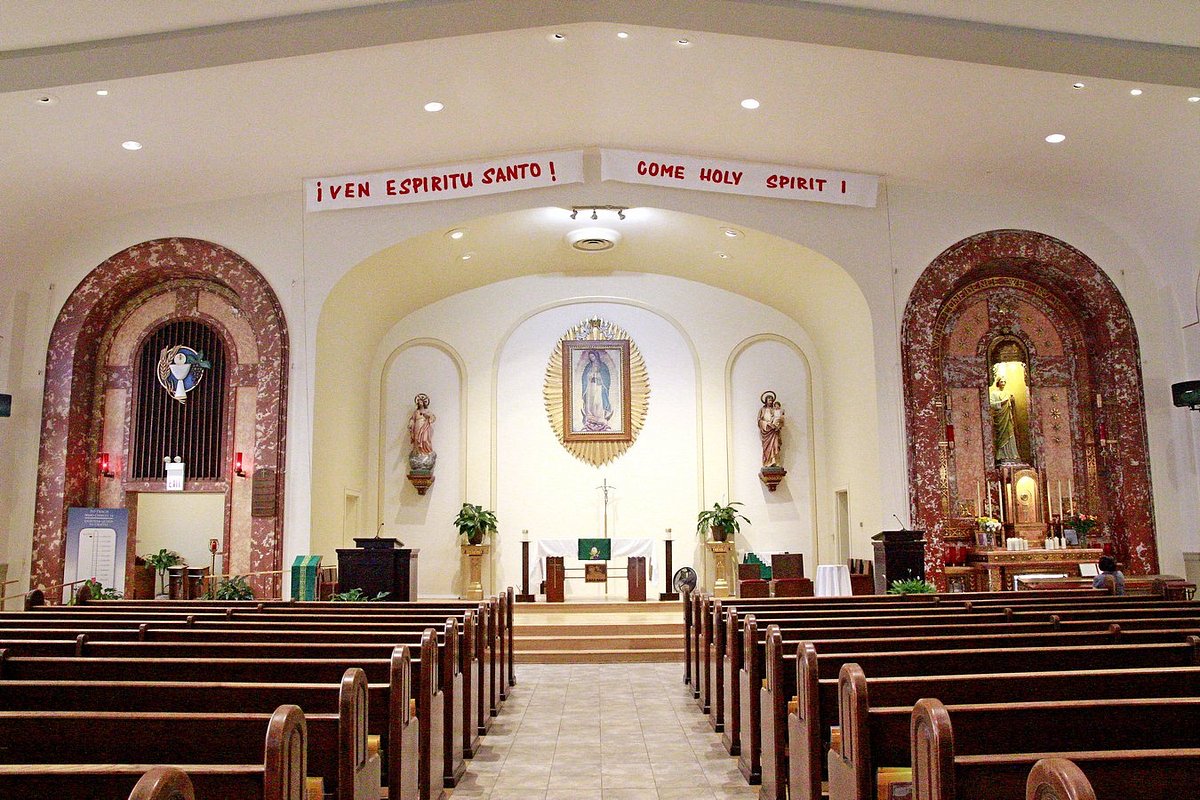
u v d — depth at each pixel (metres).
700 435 17.17
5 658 5.15
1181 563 13.28
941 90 11.16
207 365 14.12
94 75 9.63
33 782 3.09
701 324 17.47
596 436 17.22
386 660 5.14
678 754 7.06
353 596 10.34
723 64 10.79
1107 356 13.89
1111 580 10.35
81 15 8.83
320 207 13.48
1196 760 3.07
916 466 13.43
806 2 9.25
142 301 14.28
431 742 5.60
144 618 8.08
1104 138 12.01
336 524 14.59
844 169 13.59
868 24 9.40
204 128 11.54
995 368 14.40
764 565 16.14
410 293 16.34
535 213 14.35
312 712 4.31
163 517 16.42
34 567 13.23
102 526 13.33
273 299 13.59
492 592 16.75
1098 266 13.89
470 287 17.31
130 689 4.36
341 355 14.84
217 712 4.34
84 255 13.82
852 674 3.88
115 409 14.12
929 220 13.91
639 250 16.34
